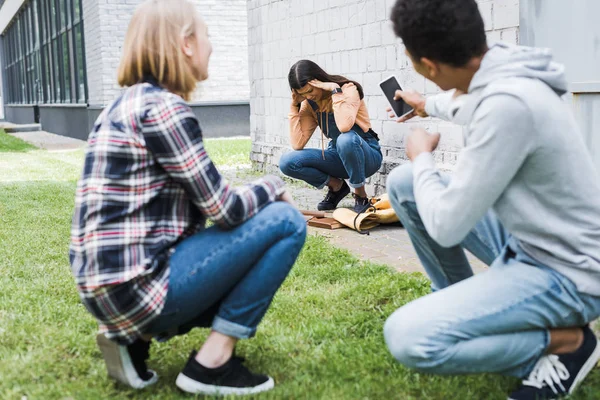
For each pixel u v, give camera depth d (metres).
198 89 2.29
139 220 2.06
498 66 1.93
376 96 6.57
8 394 2.29
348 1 6.86
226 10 16.20
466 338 1.99
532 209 1.96
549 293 1.98
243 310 2.20
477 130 1.89
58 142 17.30
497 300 1.98
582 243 1.96
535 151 1.88
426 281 3.48
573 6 4.41
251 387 2.27
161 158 2.03
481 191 1.90
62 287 3.68
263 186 2.21
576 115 4.48
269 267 2.18
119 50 15.42
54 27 21.14
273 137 8.73
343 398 2.24
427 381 2.36
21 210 6.46
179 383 2.25
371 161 5.61
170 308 2.10
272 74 8.59
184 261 2.10
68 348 2.74
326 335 2.82
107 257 2.02
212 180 2.05
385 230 5.18
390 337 2.04
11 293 3.57
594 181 1.98
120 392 2.32
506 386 2.29
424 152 2.14
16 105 30.97
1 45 35.97
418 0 1.94
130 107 2.07
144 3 2.20
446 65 1.98
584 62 4.39
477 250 2.42
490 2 5.09
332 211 5.94
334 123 5.71
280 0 8.19
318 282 3.76
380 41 6.41
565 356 2.11
